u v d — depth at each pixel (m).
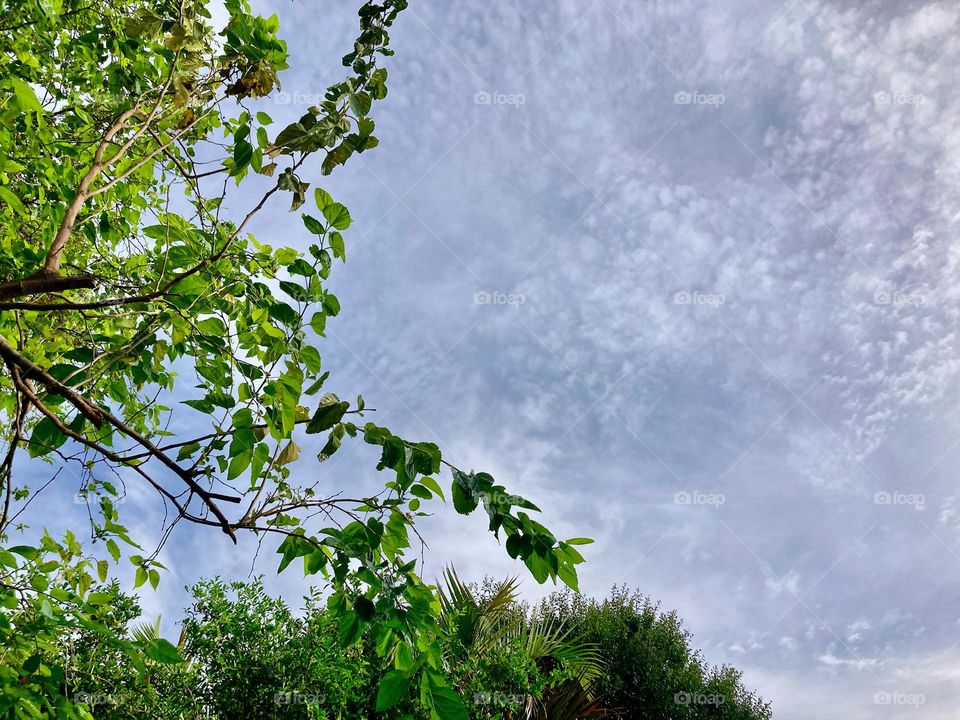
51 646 1.84
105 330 2.40
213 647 5.38
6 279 2.45
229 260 2.10
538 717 5.91
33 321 2.57
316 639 5.39
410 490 1.74
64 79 3.17
